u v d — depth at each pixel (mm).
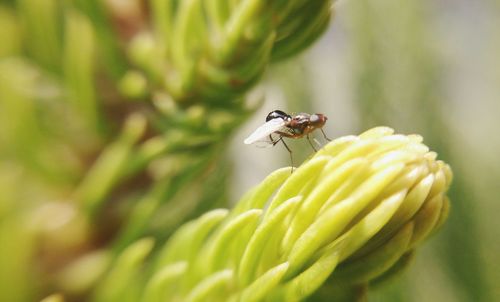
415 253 85
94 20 98
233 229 87
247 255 87
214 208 106
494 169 148
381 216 82
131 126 96
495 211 137
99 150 101
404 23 138
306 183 85
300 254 84
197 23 96
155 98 99
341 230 83
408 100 137
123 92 99
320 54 142
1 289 92
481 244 133
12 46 95
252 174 121
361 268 84
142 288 95
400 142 84
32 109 96
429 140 137
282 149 122
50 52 99
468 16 194
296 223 85
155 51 99
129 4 102
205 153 101
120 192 101
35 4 98
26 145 96
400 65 137
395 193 83
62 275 97
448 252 132
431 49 143
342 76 139
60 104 99
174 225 104
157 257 96
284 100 130
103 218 100
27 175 97
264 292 84
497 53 189
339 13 140
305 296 83
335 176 84
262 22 93
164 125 99
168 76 99
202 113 97
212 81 97
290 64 129
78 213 99
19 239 92
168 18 98
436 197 83
